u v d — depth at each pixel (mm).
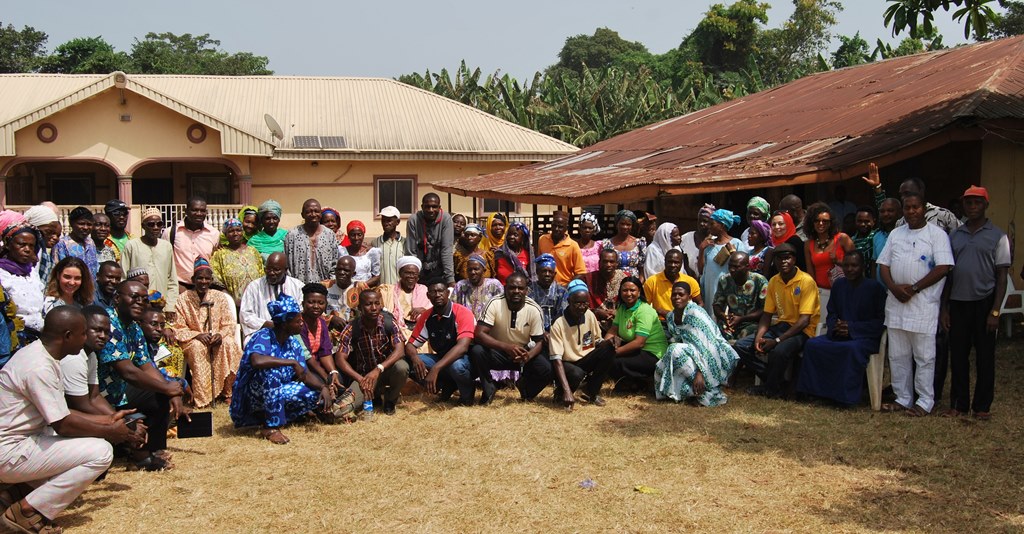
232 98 23578
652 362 7781
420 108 23797
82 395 5078
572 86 31000
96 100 19859
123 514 5121
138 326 5910
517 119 30297
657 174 11555
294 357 6859
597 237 14289
